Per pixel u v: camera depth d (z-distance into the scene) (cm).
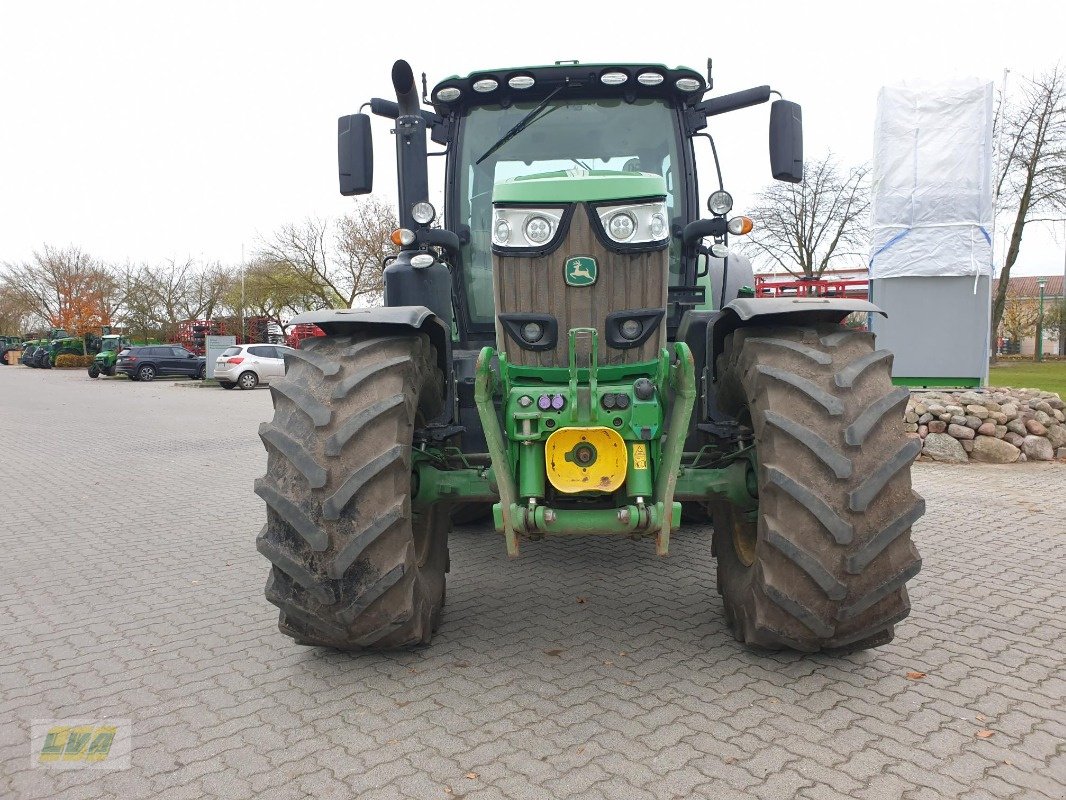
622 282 321
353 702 304
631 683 315
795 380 296
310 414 299
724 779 245
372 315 325
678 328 448
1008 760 254
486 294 455
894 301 949
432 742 272
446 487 346
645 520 300
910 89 930
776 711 288
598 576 470
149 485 832
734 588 345
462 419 433
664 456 311
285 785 248
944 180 923
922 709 290
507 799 237
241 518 668
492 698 304
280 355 2680
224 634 387
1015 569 469
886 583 288
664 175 446
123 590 463
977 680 314
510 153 450
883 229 947
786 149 413
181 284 5116
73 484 841
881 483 283
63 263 5294
